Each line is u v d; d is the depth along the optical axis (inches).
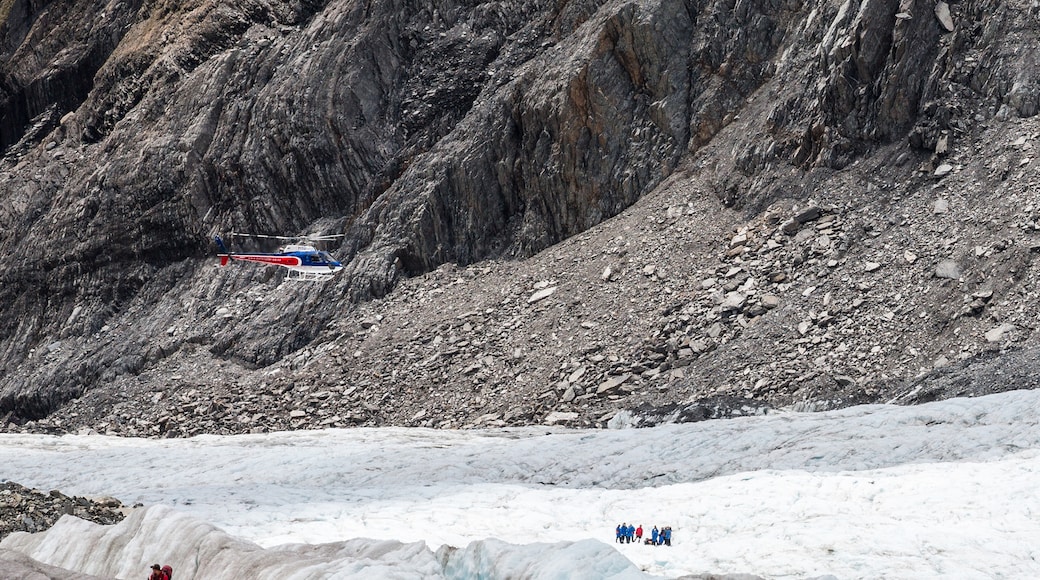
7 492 4677.7
